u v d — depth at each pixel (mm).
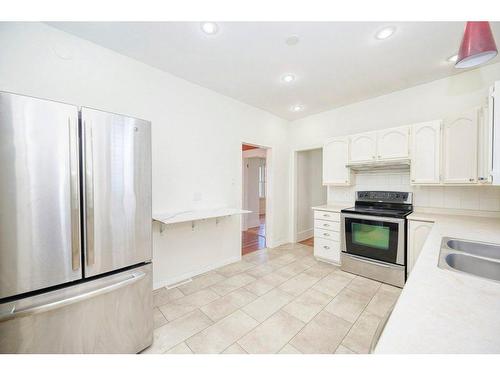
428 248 1241
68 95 1812
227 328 1735
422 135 2412
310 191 4770
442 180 2287
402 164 2637
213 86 2799
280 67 2322
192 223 2711
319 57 2133
